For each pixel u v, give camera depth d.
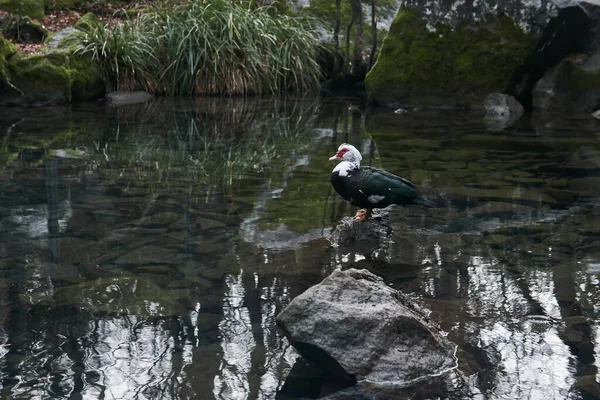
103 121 10.95
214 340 4.10
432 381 3.67
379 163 8.26
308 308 3.84
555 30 12.01
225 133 10.16
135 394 3.57
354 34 15.57
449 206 6.69
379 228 5.94
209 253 5.48
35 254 5.43
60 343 4.07
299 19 15.62
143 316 4.41
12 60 12.27
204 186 7.38
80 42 13.27
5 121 10.81
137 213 6.44
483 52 12.34
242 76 13.55
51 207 6.59
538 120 11.41
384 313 3.80
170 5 14.25
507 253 5.50
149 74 13.38
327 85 15.11
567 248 5.61
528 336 4.13
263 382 3.66
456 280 4.98
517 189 7.24
